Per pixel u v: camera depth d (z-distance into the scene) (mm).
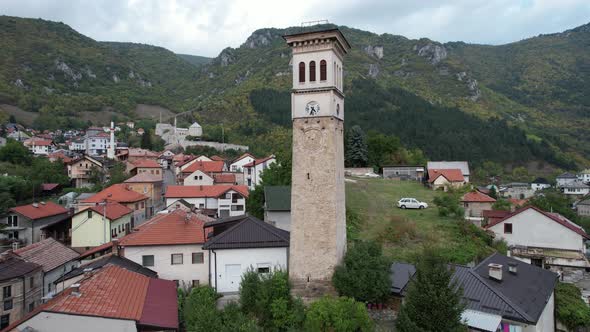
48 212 63469
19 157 107500
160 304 27719
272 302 29031
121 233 60781
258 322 27625
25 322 23016
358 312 27516
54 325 22953
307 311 28781
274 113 186375
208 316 25047
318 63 32156
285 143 150000
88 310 23562
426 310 22812
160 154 148125
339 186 33594
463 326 23078
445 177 83062
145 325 24047
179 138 172750
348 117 169375
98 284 27047
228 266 35594
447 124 179875
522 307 26484
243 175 102250
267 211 51656
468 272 30047
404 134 159375
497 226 51969
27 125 194625
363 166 107562
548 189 141500
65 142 177625
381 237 47438
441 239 47844
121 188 74312
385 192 76375
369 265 30797
